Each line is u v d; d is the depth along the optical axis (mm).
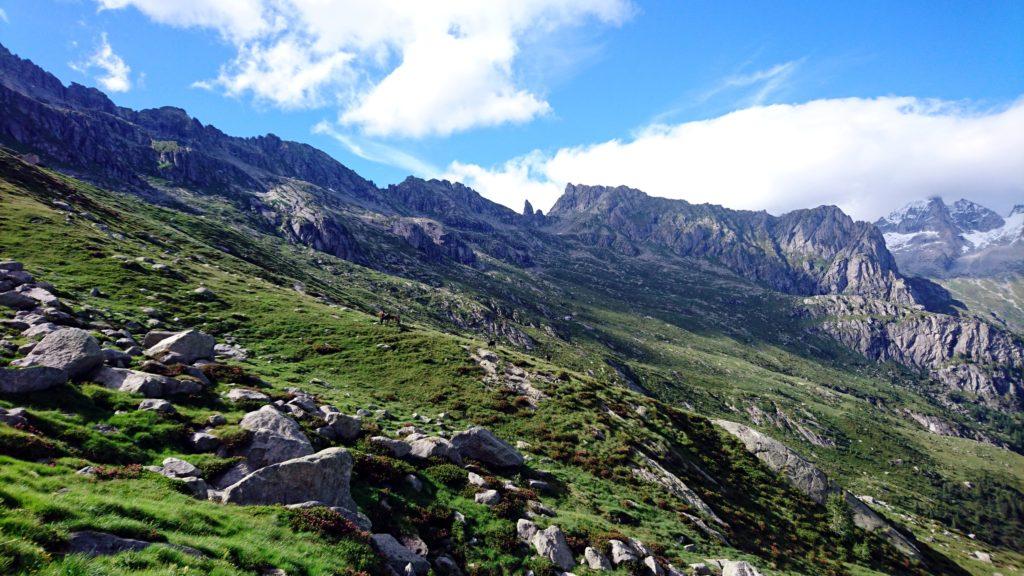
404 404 54625
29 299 43719
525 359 85188
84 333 32031
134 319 55094
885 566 55406
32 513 13750
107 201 172625
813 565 48250
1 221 82250
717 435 76312
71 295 55969
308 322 79875
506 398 62625
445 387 62719
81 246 82438
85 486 17828
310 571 17469
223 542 16734
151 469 22125
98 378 30391
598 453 52656
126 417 26172
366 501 26500
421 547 24859
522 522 30094
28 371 25875
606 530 33406
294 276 181000
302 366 60219
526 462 44469
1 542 11570
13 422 21406
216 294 81812
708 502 52156
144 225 143875
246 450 26125
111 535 14500
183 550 15281
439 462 34688
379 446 33688
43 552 12164
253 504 21984
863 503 70812
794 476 69625
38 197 112500
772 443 75125
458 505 30375
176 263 99250
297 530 20312
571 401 65562
